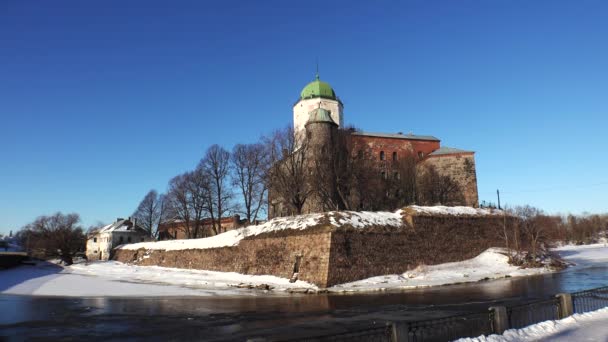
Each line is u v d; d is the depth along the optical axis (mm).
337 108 69625
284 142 50969
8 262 64375
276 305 22750
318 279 31688
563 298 13812
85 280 39969
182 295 28203
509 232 47219
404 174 58469
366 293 27891
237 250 42625
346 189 50250
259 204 58219
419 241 38812
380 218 38375
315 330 15227
